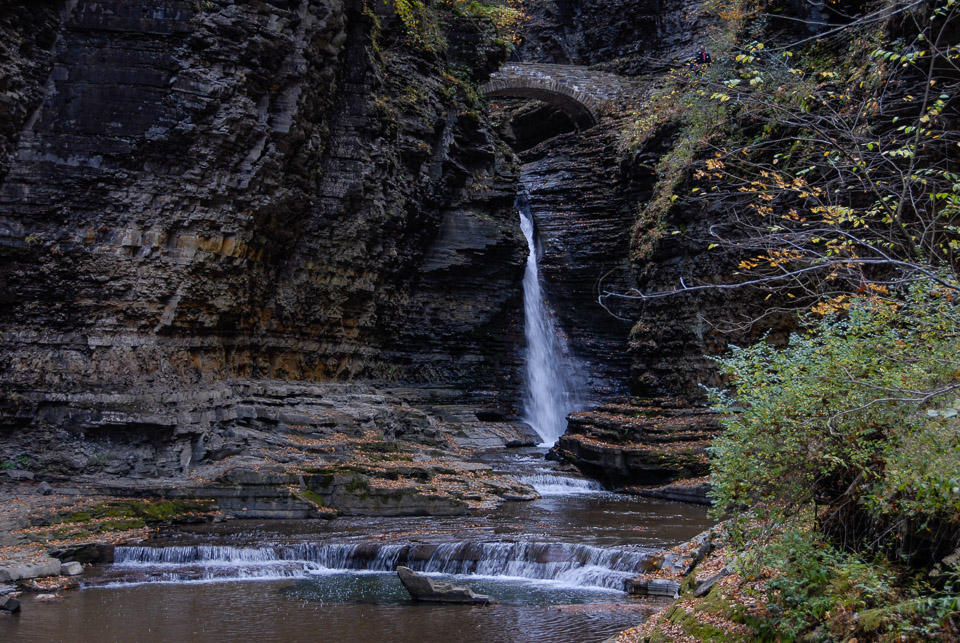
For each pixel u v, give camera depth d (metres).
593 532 17.81
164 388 20.03
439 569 15.74
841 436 8.34
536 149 41.91
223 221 21.64
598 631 11.34
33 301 19.52
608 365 36.47
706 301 27.61
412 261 31.89
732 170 26.36
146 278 20.36
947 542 7.59
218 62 21.00
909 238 10.04
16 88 18.98
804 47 26.48
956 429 7.59
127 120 20.05
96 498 17.62
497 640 10.90
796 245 11.27
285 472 19.56
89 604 12.40
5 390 18.84
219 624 11.47
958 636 6.87
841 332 9.33
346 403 24.95
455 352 34.03
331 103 25.81
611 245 36.84
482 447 30.45
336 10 23.97
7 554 14.21
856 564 8.05
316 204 26.28
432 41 32.44
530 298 37.91
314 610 12.40
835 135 18.44
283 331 25.72
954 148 17.84
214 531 17.16
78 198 19.80
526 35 44.19
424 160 31.33
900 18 19.09
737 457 8.85
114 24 20.03
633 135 36.34
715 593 9.26
